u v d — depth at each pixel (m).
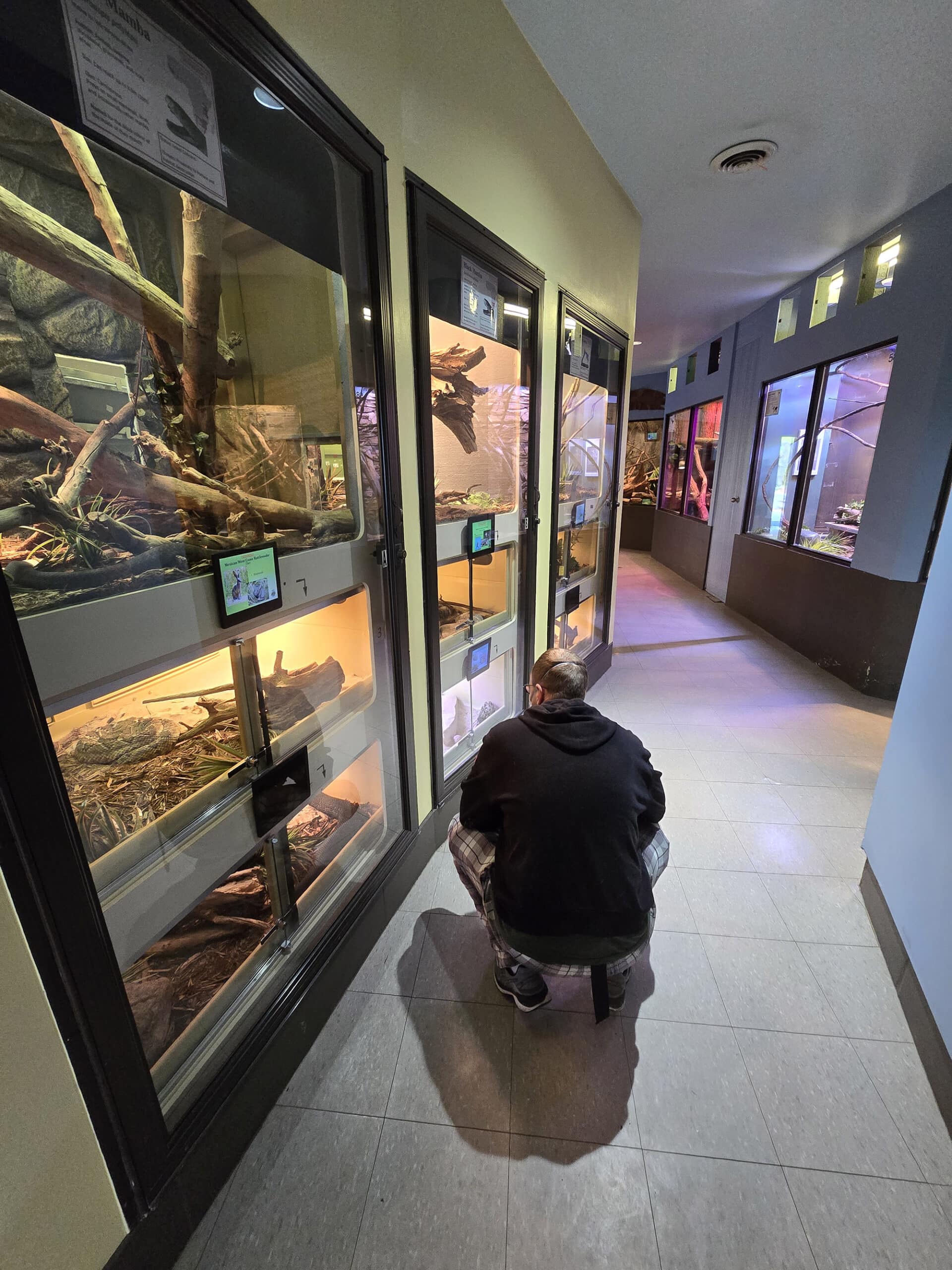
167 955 1.07
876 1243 0.96
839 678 3.73
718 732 2.93
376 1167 1.08
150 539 0.82
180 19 0.78
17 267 0.65
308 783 1.22
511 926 1.17
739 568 5.35
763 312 4.94
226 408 0.98
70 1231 0.75
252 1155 1.10
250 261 1.03
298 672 1.26
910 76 1.99
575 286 2.48
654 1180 1.05
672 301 4.86
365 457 1.36
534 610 2.53
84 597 0.73
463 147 1.58
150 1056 0.95
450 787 2.04
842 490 3.92
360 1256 0.95
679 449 7.58
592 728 1.19
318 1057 1.29
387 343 1.34
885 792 1.69
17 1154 0.68
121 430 0.79
